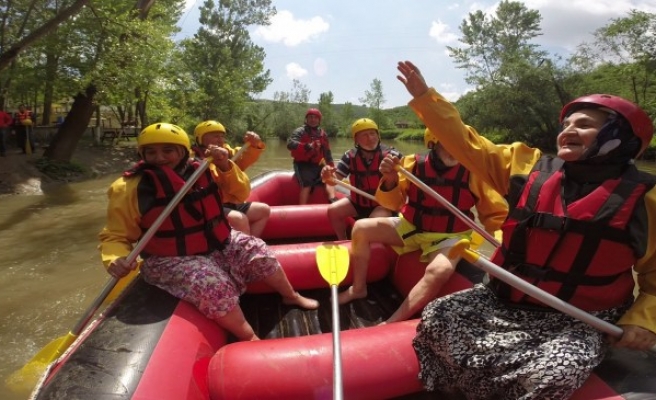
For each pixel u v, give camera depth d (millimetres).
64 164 10508
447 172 2586
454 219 2588
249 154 3602
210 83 25109
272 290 2740
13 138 12539
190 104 22000
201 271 2068
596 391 1374
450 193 2582
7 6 9828
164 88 12383
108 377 1515
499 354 1415
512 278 1391
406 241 2707
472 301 1590
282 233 3895
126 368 1558
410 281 2693
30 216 6738
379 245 2934
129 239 2109
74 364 1580
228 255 2387
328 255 2494
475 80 23547
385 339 1815
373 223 2715
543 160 1579
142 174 2146
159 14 13508
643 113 1347
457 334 1513
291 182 5352
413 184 2660
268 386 1647
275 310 2621
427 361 1688
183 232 2158
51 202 7832
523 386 1331
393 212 3633
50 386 1497
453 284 2342
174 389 1550
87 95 10922
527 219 1484
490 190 2596
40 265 4496
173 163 2254
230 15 28328
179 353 1709
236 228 3152
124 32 10656
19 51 7504
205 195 2256
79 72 11000
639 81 19641
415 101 1717
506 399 1406
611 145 1354
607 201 1373
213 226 2291
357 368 1707
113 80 10836
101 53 10750
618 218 1354
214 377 1715
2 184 8695
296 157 5125
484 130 23766
